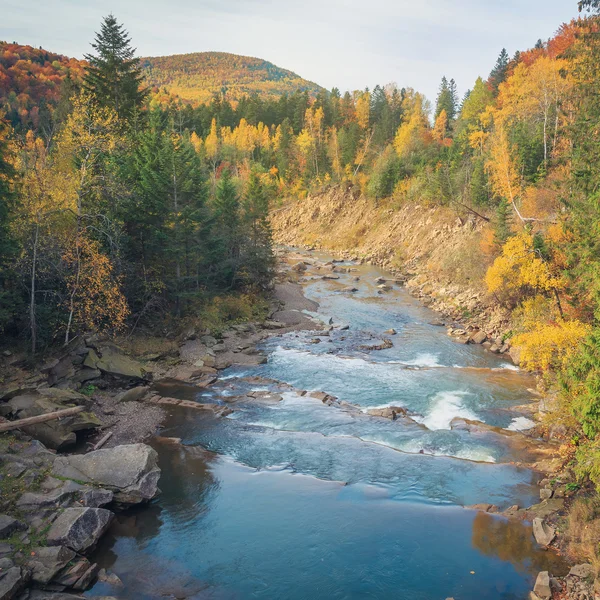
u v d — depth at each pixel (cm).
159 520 2014
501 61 11156
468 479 2327
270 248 5981
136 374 3347
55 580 1616
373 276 7812
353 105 15000
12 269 2984
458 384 3528
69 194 3369
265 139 14462
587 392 2109
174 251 4216
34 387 2742
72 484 2038
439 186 8231
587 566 1662
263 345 4450
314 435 2758
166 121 6356
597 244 2916
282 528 1959
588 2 3325
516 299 4738
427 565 1748
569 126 3453
